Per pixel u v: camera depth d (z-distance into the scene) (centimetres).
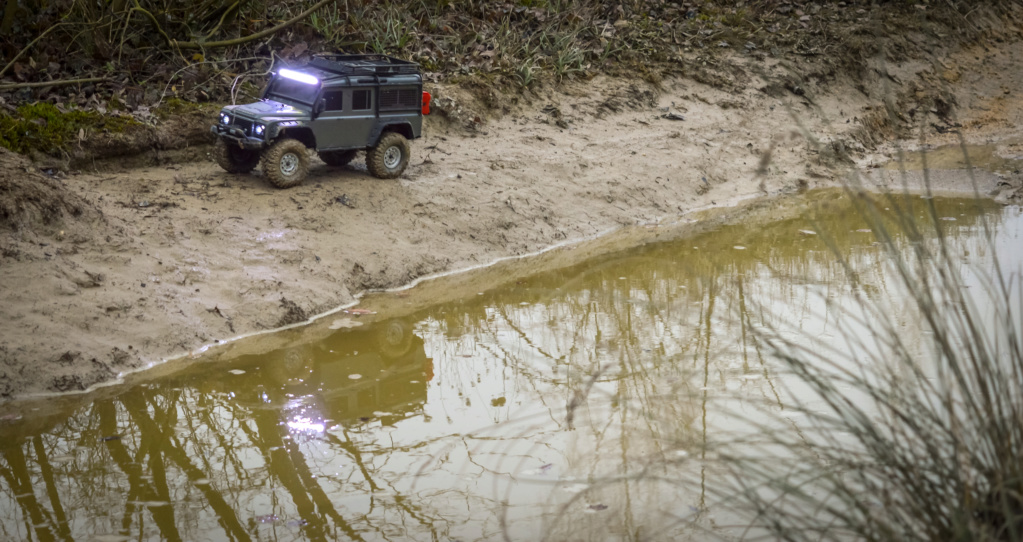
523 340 655
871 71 1528
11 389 541
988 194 1078
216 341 640
